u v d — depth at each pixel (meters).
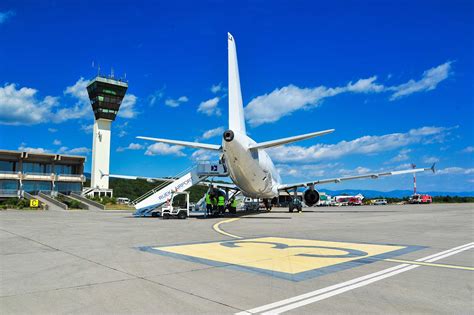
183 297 6.20
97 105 92.25
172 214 30.69
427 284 7.13
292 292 6.52
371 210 49.66
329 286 6.96
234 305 5.75
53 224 23.78
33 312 5.43
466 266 8.98
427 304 5.82
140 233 17.56
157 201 35.22
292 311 5.45
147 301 5.96
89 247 12.41
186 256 10.46
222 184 40.25
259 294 6.38
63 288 6.81
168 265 9.07
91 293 6.46
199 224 23.97
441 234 16.83
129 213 43.91
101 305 5.77
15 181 70.69
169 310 5.51
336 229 19.70
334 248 12.16
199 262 9.48
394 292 6.54
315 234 16.97
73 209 57.06
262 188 36.84
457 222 24.86
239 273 8.12
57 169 77.69
